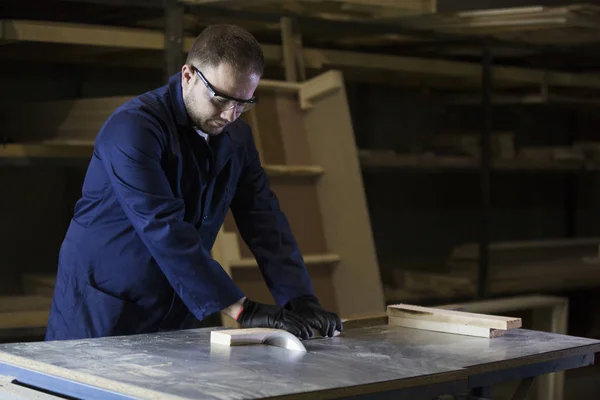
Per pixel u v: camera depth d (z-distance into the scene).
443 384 1.92
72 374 1.81
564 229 7.27
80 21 4.50
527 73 5.64
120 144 2.29
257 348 2.17
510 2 5.92
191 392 1.63
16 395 1.90
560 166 5.95
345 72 5.31
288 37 4.38
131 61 4.68
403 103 6.20
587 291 6.80
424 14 4.62
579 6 4.59
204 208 2.55
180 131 2.43
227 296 2.30
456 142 5.64
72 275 2.60
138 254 2.54
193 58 2.30
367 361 2.01
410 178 6.34
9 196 4.76
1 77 4.68
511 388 4.84
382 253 6.20
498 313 4.30
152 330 2.64
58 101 4.06
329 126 4.20
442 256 6.50
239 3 4.17
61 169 4.93
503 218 6.92
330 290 4.21
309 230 4.22
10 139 4.09
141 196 2.27
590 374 5.66
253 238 2.67
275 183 4.15
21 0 4.20
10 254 4.77
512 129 6.88
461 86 6.08
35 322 3.78
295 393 1.65
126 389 1.68
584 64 6.53
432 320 2.55
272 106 4.23
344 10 4.50
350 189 4.12
